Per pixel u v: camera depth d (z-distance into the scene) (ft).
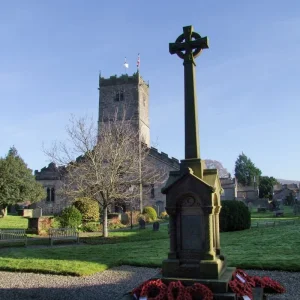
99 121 202.28
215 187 28.22
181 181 28.32
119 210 167.12
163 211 173.88
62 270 39.88
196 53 30.40
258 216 151.12
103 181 83.30
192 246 27.81
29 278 37.55
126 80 204.23
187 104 30.09
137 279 36.73
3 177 153.38
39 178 196.03
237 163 424.87
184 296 24.93
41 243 71.51
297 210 162.09
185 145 29.81
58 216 96.17
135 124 198.08
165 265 27.73
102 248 60.85
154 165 180.96
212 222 28.22
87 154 86.38
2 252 57.98
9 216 160.45
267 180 361.92
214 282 25.67
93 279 36.88
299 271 39.09
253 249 53.88
